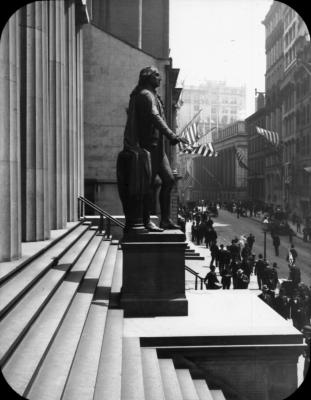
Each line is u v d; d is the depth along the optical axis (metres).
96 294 8.12
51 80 11.54
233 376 6.98
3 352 4.18
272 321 7.73
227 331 7.13
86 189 20.95
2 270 6.18
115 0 27.44
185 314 8.01
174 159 26.12
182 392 6.00
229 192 65.38
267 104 45.38
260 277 15.12
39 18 9.20
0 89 6.82
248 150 54.16
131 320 7.71
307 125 33.59
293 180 35.75
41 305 5.82
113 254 12.20
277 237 23.52
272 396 6.99
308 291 11.46
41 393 4.05
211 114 89.50
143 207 8.16
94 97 21.08
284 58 40.09
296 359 7.00
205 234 26.30
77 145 15.26
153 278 7.99
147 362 6.31
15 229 7.07
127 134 8.08
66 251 9.48
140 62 21.28
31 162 9.09
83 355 5.42
